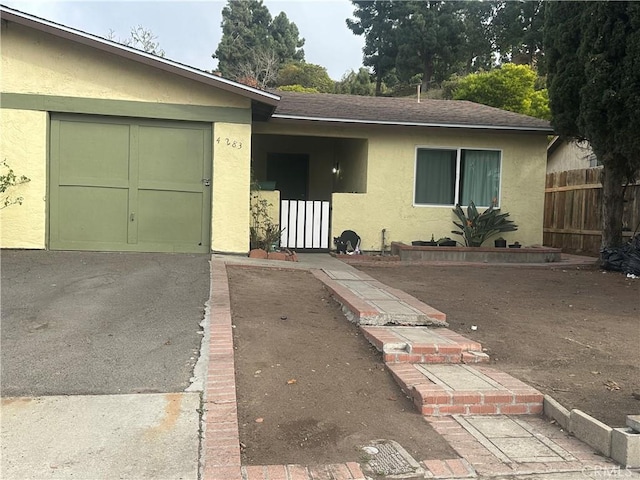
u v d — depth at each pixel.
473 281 8.86
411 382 4.06
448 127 11.55
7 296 5.76
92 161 8.72
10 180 8.27
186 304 5.73
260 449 3.10
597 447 3.30
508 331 5.77
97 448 2.93
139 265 7.59
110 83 8.62
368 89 46.72
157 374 3.92
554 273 10.00
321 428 3.41
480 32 44.88
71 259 7.84
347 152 13.66
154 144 8.88
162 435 3.09
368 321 5.48
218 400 3.54
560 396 4.05
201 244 9.08
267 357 4.47
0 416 3.23
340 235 11.66
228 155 9.00
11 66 8.35
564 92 10.48
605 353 5.11
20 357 4.14
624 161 10.42
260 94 8.85
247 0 53.50
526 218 12.41
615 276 9.75
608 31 9.47
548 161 18.47
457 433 3.48
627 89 9.13
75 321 5.05
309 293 6.88
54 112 8.53
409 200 12.00
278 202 11.13
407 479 2.86
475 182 12.32
